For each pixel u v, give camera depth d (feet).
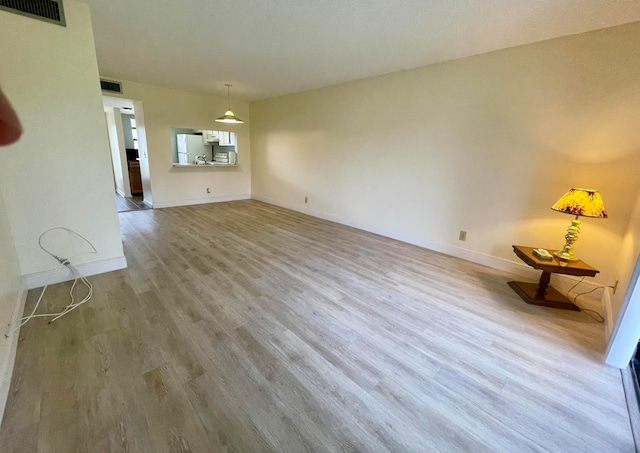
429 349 5.96
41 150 7.33
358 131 14.75
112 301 7.29
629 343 5.41
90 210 8.34
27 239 7.45
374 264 10.52
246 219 16.87
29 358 5.22
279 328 6.45
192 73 13.88
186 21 8.19
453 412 4.50
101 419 4.10
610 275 8.18
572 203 7.16
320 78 14.25
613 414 4.58
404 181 13.10
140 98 16.69
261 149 21.77
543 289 8.15
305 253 11.43
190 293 7.86
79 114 7.72
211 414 4.28
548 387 5.08
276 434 4.02
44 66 7.05
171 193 19.45
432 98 11.54
